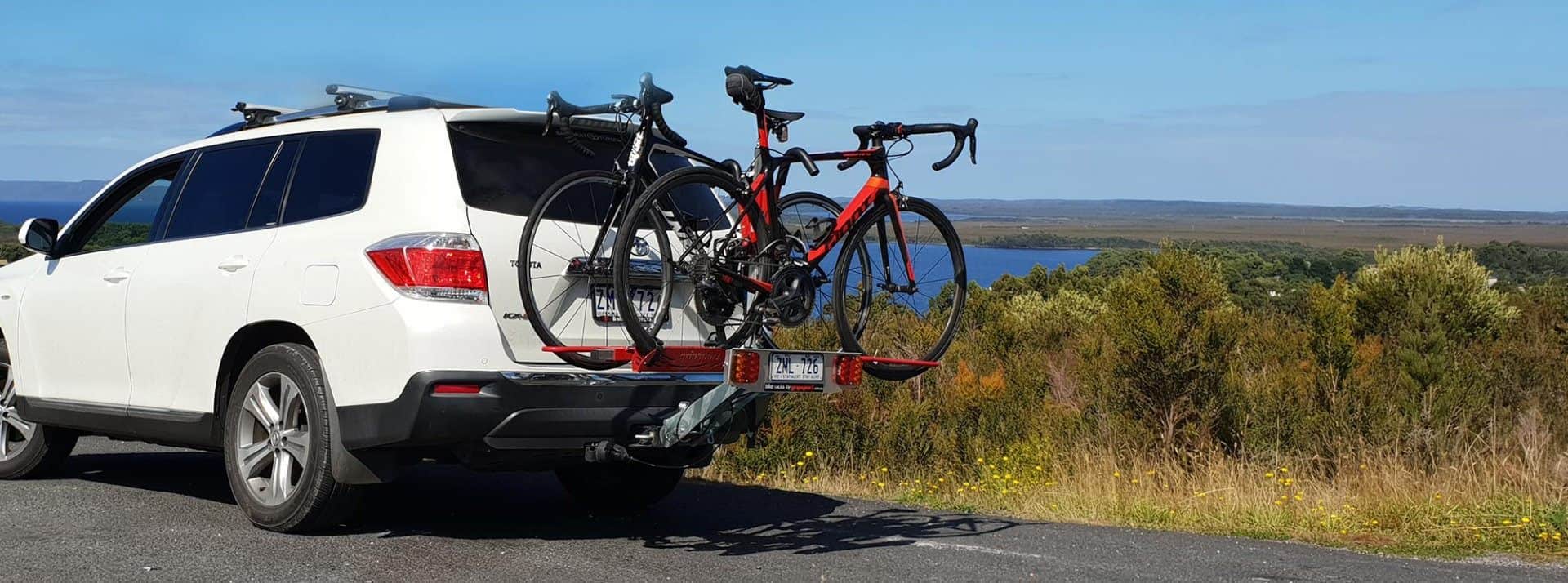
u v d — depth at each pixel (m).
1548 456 8.48
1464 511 7.02
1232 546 6.20
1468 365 10.53
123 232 7.18
